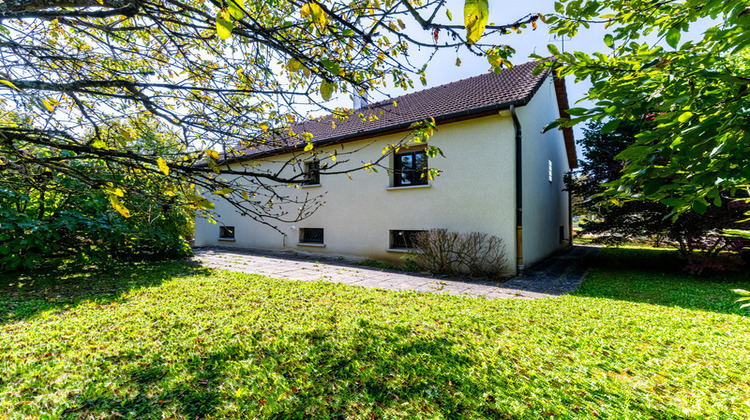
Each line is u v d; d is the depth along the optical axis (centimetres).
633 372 298
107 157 158
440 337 359
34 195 610
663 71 168
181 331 362
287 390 254
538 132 1018
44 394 242
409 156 938
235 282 623
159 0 170
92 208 695
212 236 1469
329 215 1077
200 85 267
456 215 834
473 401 247
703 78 153
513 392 260
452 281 713
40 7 149
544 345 349
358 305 483
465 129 828
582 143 1064
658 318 440
